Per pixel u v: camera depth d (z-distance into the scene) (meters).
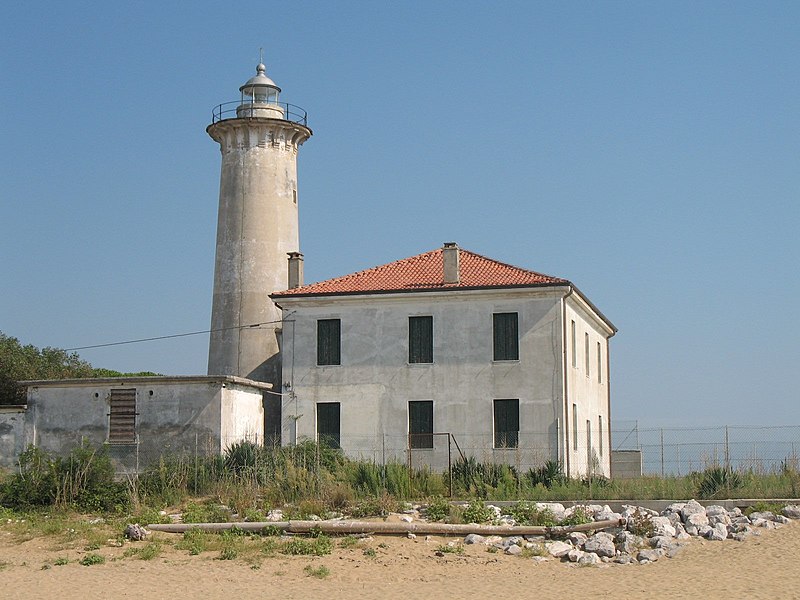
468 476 33.72
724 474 31.28
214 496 31.31
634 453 51.69
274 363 46.62
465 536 25.83
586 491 31.11
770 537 25.75
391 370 40.62
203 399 38.34
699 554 24.58
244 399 40.28
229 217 48.69
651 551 24.62
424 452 39.75
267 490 30.34
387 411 40.44
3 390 52.88
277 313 47.62
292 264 44.75
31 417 39.56
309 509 28.27
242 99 50.19
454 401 39.88
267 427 42.81
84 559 23.94
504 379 39.50
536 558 24.12
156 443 38.38
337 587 21.78
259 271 47.91
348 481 31.47
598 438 47.16
